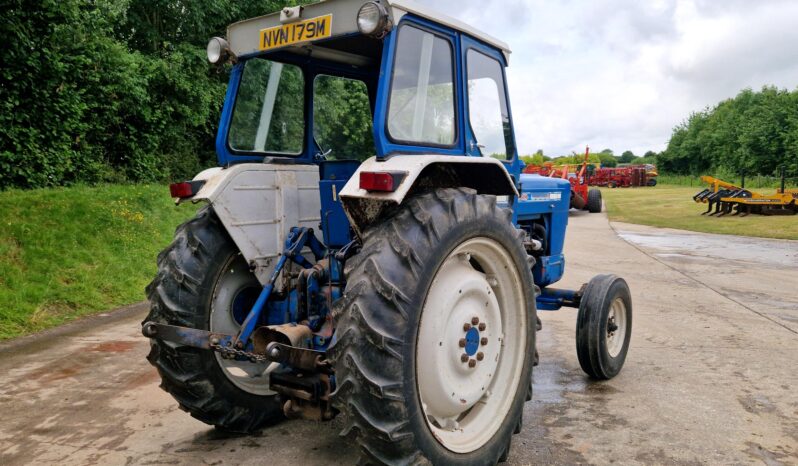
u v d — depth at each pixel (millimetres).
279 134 3828
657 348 5383
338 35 2986
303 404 2820
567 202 5543
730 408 3924
